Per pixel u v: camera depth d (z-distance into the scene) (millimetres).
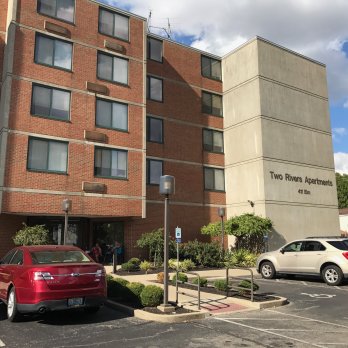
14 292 8562
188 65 28953
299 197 27750
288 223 26734
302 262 15406
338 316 9344
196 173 27672
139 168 22688
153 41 27594
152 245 21500
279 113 27984
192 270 20328
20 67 19656
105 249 24375
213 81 30031
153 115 26453
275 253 16469
